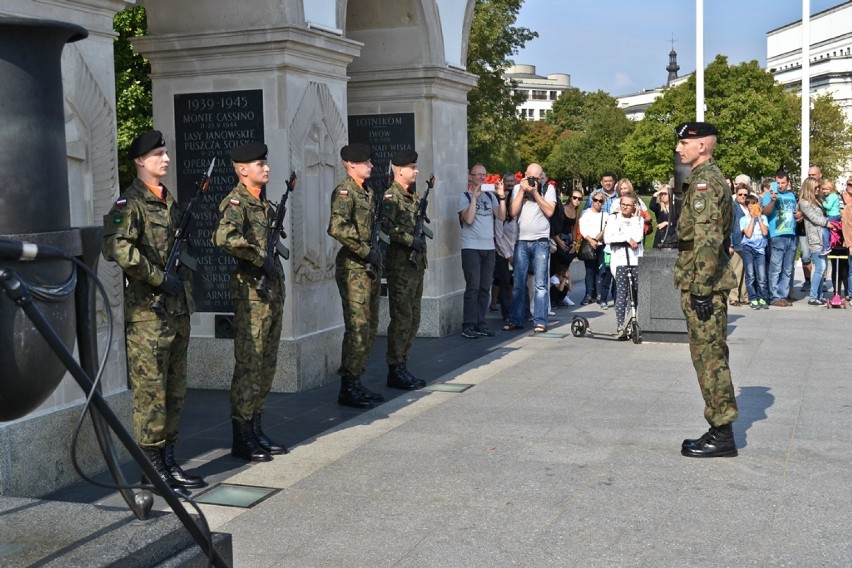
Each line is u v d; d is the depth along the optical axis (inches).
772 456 244.8
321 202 351.3
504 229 497.7
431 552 181.3
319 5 348.8
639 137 2984.7
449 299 470.3
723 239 242.8
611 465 237.8
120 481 121.0
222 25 329.7
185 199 339.9
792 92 3223.4
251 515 203.9
